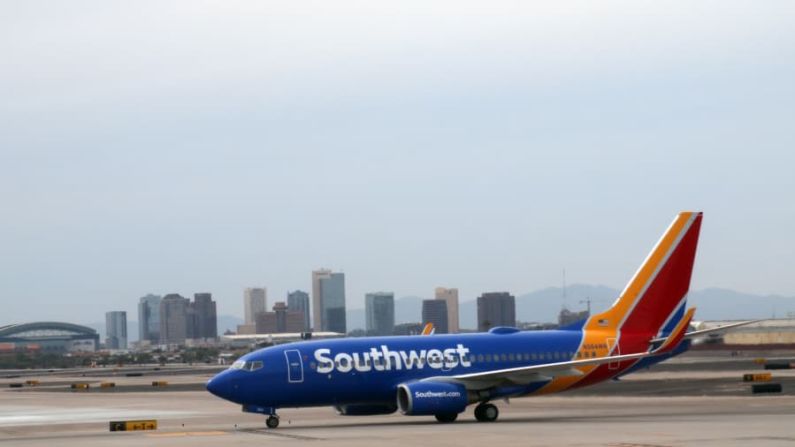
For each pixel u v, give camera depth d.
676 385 163.50
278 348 105.69
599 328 114.94
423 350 108.56
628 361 114.62
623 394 149.75
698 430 87.75
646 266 117.00
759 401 126.44
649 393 149.38
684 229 118.31
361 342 108.06
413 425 101.50
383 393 107.06
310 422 111.81
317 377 104.75
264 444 83.81
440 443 80.56
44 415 142.50
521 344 111.50
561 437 83.75
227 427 109.12
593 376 113.12
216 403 164.25
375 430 95.44
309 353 105.38
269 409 105.25
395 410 111.81
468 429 94.00
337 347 106.69
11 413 148.88
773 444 75.50
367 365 106.31
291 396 104.19
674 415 107.94
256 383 103.12
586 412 117.56
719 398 134.00
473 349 110.06
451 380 105.94
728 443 76.69
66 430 113.94
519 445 77.81
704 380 173.62
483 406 107.81
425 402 102.88
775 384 140.50
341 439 86.50
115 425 109.19
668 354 114.56
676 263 118.00
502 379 107.25
